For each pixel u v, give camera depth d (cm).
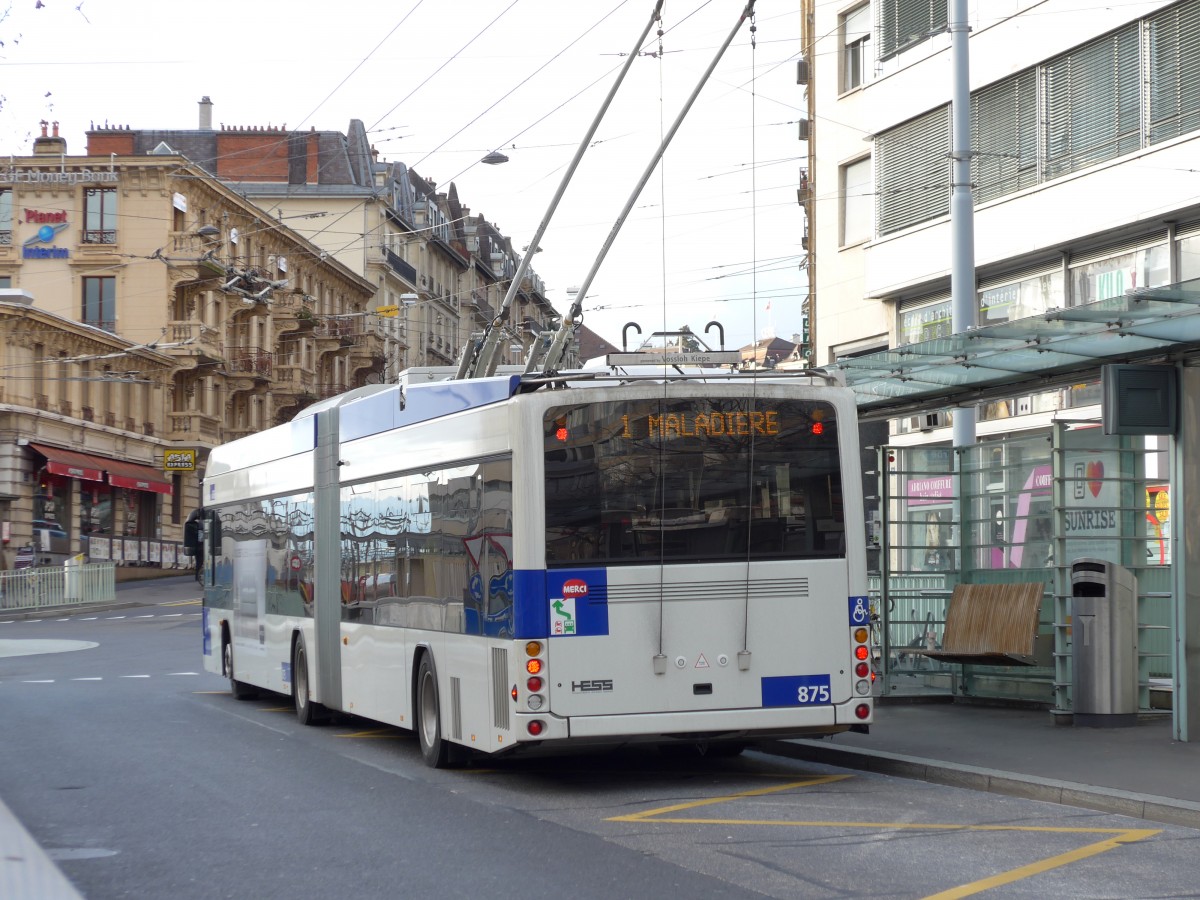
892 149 2681
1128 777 1048
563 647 1082
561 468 1096
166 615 4294
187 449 6053
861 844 873
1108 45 2183
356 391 1625
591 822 979
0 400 4884
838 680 1131
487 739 1134
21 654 3105
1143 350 1262
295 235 6912
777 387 1141
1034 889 742
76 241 5784
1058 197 2256
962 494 1591
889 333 2770
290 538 1755
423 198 9344
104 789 1170
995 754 1185
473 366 1366
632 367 1205
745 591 1117
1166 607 1396
